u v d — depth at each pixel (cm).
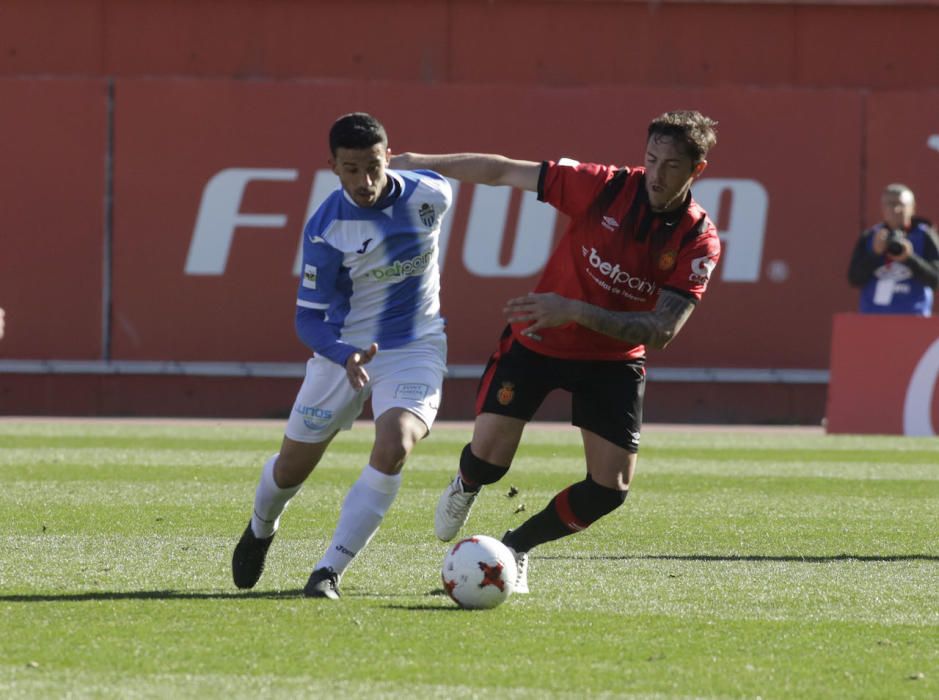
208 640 1673
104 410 6262
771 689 1503
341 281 1980
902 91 6247
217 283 6191
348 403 1992
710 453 4594
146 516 2880
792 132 6225
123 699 1412
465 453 2133
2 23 6194
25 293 6159
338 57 6266
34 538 2558
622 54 6284
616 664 1599
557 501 2095
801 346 6244
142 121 6159
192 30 6234
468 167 2058
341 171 1884
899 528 2883
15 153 6134
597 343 2053
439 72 6266
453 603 1953
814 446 4872
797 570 2336
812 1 6266
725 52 6288
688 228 1995
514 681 1511
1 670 1521
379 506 1984
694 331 6244
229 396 6284
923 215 6241
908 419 5253
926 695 1490
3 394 6222
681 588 2139
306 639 1686
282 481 2014
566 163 2044
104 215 6162
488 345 6203
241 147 6178
